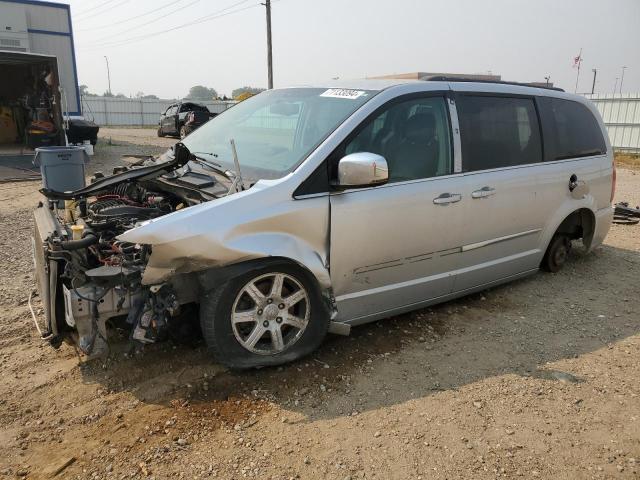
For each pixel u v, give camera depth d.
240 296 3.34
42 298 3.73
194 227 3.09
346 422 3.09
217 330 3.30
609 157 5.80
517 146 4.72
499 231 4.59
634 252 6.68
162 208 3.90
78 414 3.11
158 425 3.01
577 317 4.65
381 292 3.89
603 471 2.76
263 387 3.40
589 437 3.03
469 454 2.86
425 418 3.15
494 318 4.56
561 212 5.18
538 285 5.39
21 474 2.64
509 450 2.90
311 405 3.24
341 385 3.46
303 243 3.44
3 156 14.98
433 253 4.12
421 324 4.37
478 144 4.37
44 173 5.06
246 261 3.29
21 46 17.77
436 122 4.13
